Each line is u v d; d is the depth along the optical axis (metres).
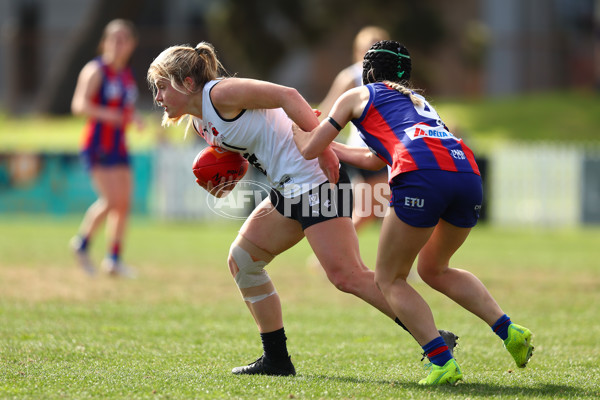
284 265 35.12
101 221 30.95
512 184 56.72
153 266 34.19
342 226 14.68
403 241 13.91
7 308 23.47
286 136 14.70
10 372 15.08
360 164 15.90
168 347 18.23
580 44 128.25
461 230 14.48
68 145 76.81
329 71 120.25
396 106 14.27
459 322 22.06
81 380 14.36
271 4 94.06
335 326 21.50
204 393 13.42
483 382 14.66
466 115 90.50
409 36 94.81
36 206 57.22
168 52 14.82
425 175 13.65
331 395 13.34
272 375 15.20
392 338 19.81
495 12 122.44
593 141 80.31
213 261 36.06
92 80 30.16
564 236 50.41
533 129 83.88
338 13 94.69
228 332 20.44
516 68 124.12
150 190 57.03
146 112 103.00
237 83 14.38
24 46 131.50
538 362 16.78
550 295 26.92
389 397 13.19
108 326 20.81
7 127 90.56
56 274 31.22
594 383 14.65
